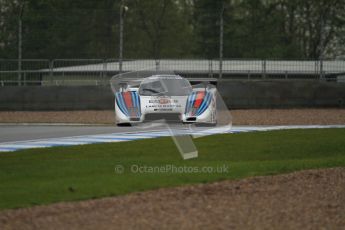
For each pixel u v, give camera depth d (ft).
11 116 252.21
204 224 81.82
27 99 278.05
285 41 352.49
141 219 83.66
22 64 297.74
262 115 251.19
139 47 339.77
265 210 90.02
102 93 278.67
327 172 119.85
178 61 301.63
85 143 163.63
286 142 159.63
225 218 84.99
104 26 303.68
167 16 426.10
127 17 413.59
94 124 219.41
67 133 187.73
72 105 278.26
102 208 88.94
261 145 154.71
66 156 137.08
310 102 285.43
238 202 94.32
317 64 306.14
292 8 444.55
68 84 298.15
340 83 286.87
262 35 337.72
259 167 122.83
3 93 278.26
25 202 91.56
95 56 302.45
